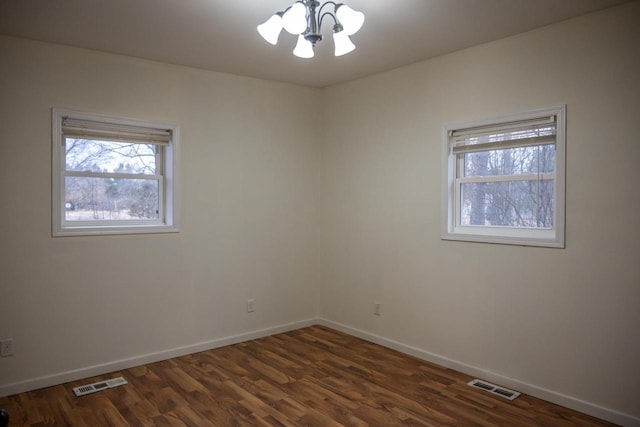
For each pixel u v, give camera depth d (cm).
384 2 267
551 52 302
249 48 348
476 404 302
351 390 324
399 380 341
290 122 461
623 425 273
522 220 330
